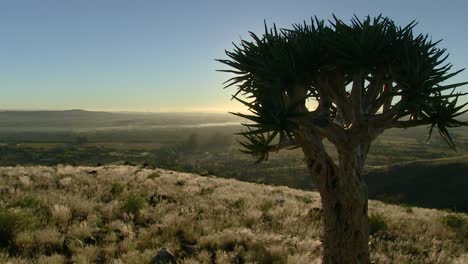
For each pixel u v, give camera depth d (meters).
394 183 99.00
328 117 6.41
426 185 93.25
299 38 6.20
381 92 6.84
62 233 9.59
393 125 6.13
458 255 10.89
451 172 95.25
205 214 12.54
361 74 6.32
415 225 13.90
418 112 6.00
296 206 15.31
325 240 6.77
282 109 5.53
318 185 6.76
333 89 6.51
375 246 10.70
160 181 20.80
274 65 5.84
